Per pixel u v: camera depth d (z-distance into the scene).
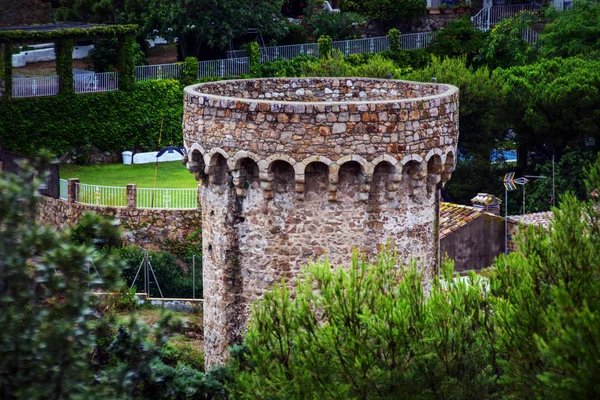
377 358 41.16
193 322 65.31
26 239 36.81
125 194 95.00
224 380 44.91
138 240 94.50
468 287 44.19
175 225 94.06
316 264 44.75
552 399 37.97
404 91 52.28
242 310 48.44
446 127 47.78
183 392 45.41
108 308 44.59
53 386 36.78
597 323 36.97
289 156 46.22
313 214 46.97
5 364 36.38
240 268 48.12
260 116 46.38
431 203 48.38
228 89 52.25
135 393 43.81
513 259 44.50
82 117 111.88
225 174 47.81
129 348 40.50
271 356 42.25
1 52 108.50
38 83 110.81
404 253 47.69
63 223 96.94
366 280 43.59
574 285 41.53
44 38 109.06
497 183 105.00
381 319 41.25
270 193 46.94
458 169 104.69
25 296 36.97
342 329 41.59
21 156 101.31
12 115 108.88
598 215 47.03
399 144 46.50
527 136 105.81
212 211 48.78
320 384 40.41
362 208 46.94
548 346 37.53
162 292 83.00
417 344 41.06
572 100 102.62
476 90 104.38
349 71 111.12
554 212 45.84
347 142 46.09
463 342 41.75
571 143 103.50
